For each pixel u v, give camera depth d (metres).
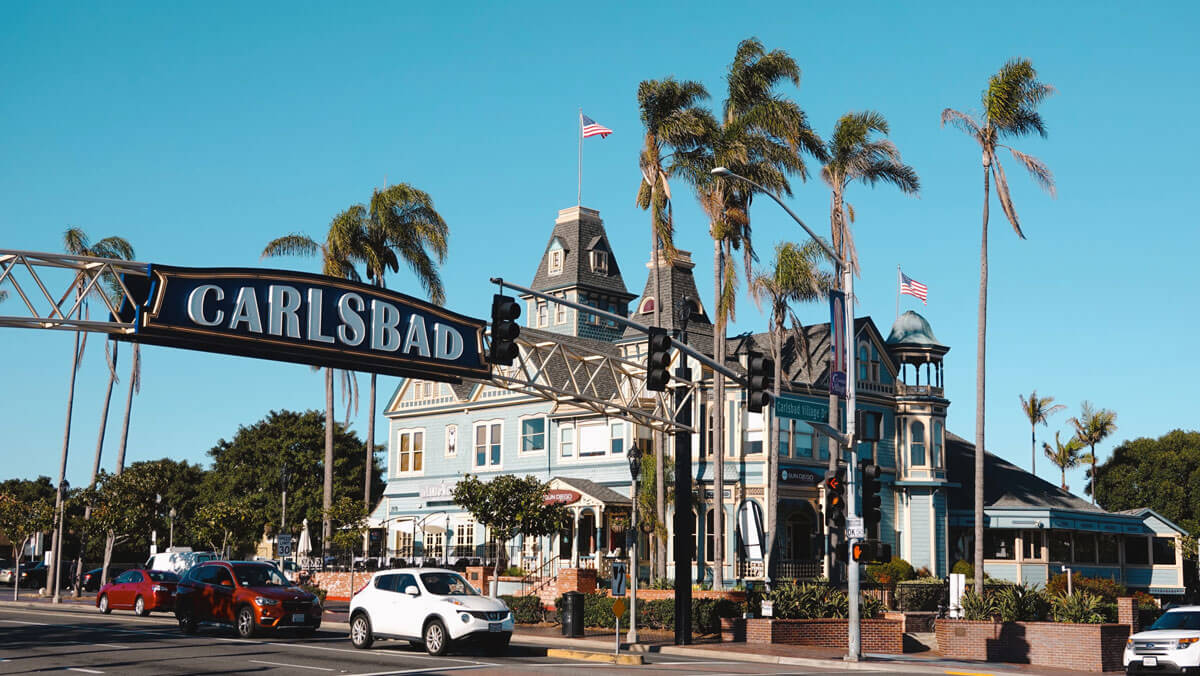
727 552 49.62
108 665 22.58
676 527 32.16
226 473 81.81
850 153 46.66
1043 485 61.34
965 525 57.19
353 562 53.56
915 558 54.75
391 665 22.95
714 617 33.91
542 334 32.69
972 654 31.48
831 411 45.69
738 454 50.41
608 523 52.19
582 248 66.88
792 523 52.03
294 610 29.66
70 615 38.53
